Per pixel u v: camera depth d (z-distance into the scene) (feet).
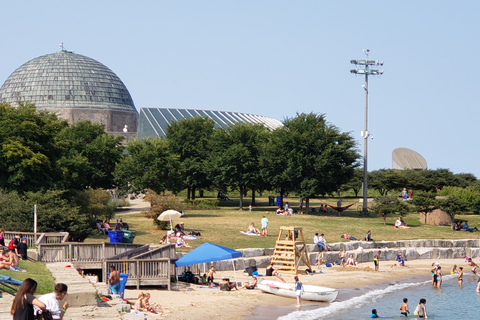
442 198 259.19
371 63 270.67
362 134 273.54
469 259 191.93
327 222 238.07
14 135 190.29
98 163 299.38
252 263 159.84
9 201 154.71
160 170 270.46
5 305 72.84
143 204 301.43
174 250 132.57
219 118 494.59
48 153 198.90
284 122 282.15
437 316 118.52
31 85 528.22
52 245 121.70
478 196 295.07
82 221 163.43
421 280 161.58
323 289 125.70
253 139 286.87
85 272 126.93
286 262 157.89
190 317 98.53
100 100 531.09
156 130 434.30
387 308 122.21
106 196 204.03
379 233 218.38
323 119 279.08
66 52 558.97
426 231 229.45
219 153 282.36
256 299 120.37
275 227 215.72
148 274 120.37
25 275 91.45
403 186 410.72
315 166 261.03
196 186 318.86
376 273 167.84
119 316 78.54
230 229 204.23
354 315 113.60
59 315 57.47
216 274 148.77
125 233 165.99
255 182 277.64
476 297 139.54
